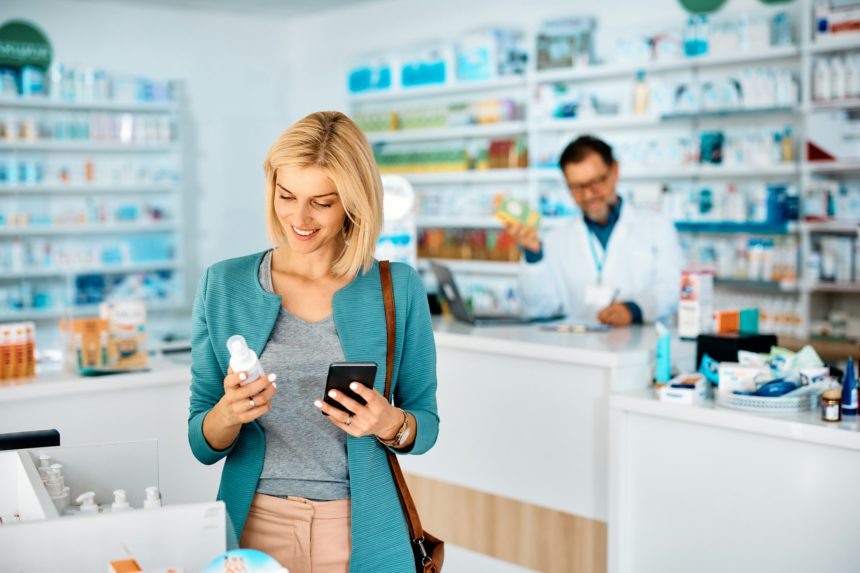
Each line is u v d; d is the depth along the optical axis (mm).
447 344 3557
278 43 9156
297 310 1857
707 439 2768
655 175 6238
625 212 4316
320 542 1793
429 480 3684
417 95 7934
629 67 6262
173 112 8383
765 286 5668
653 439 2906
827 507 2518
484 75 7199
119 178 8164
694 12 6117
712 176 6188
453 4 7707
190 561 1412
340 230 1902
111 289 8180
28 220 7809
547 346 3205
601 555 3113
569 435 3191
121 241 8352
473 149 7520
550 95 6762
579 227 4418
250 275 1864
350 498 1815
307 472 1814
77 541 1355
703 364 2980
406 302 1911
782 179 5852
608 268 4316
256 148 8820
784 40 5586
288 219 1760
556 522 3244
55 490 1633
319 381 1819
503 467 3404
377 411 1688
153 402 3307
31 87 7605
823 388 2705
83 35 7898
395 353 1899
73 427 3152
